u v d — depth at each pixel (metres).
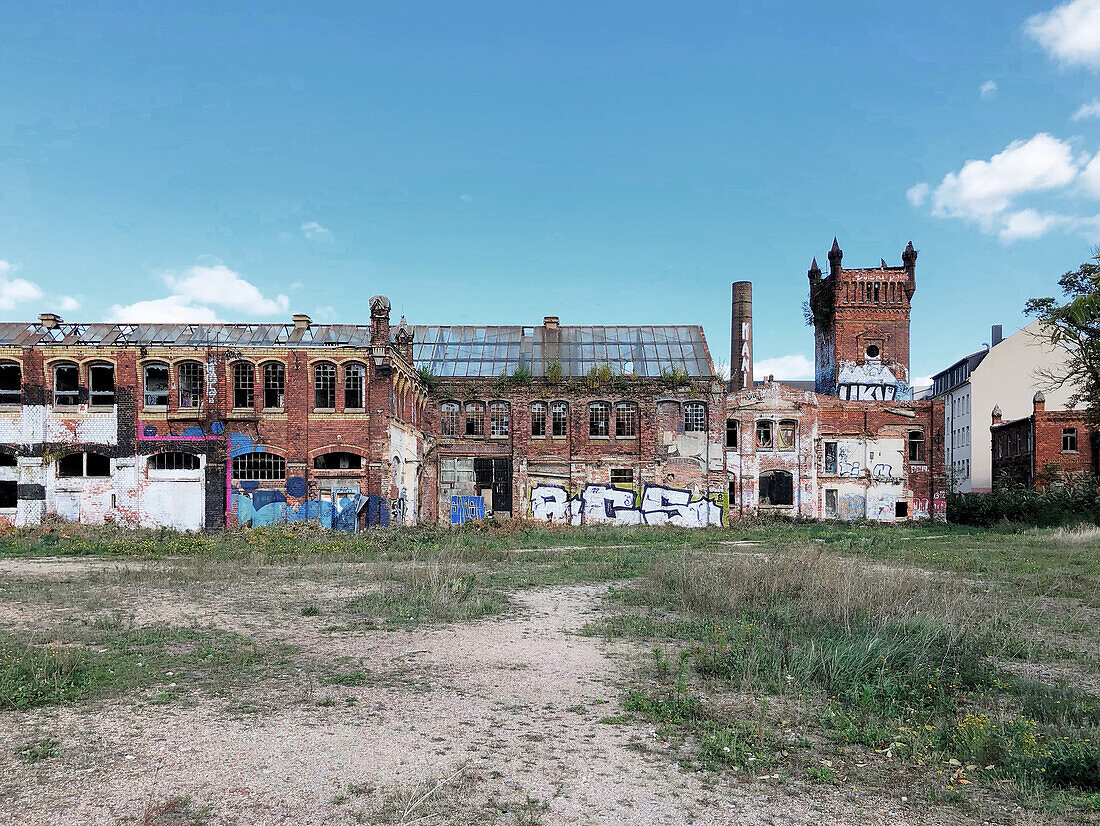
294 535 28.66
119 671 9.94
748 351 57.25
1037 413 51.09
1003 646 11.79
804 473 44.44
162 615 13.80
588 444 42.66
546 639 12.34
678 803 6.36
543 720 8.33
